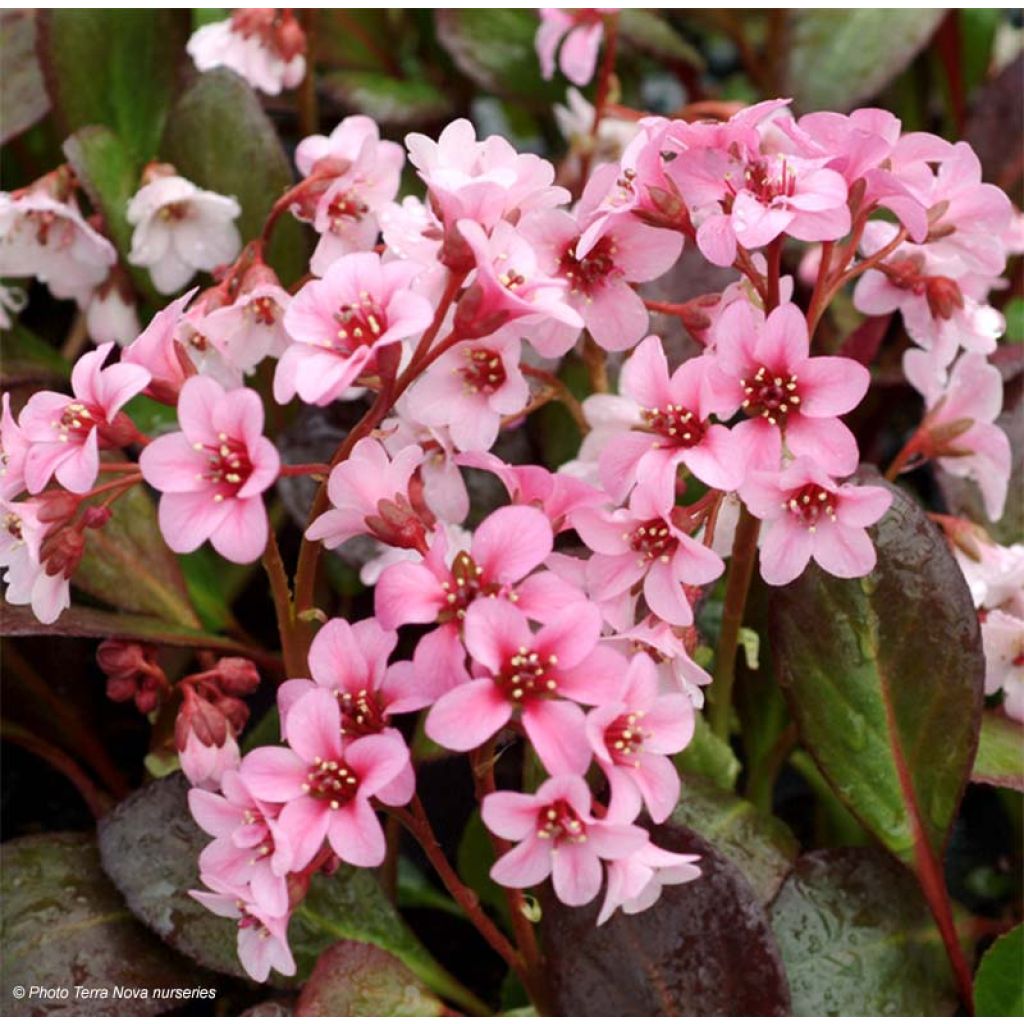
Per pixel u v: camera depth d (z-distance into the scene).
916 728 0.52
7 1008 0.52
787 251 0.67
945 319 0.52
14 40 0.68
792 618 0.52
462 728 0.45
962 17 0.78
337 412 0.61
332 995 0.51
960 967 0.53
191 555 0.62
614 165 0.49
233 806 0.47
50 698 0.61
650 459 0.47
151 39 0.65
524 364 0.54
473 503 0.60
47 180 0.61
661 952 0.50
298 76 0.63
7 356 0.63
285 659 0.50
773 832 0.54
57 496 0.48
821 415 0.47
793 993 0.52
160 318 0.48
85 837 0.55
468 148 0.48
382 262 0.51
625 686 0.45
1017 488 0.59
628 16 0.74
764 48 0.90
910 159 0.49
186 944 0.52
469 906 0.50
